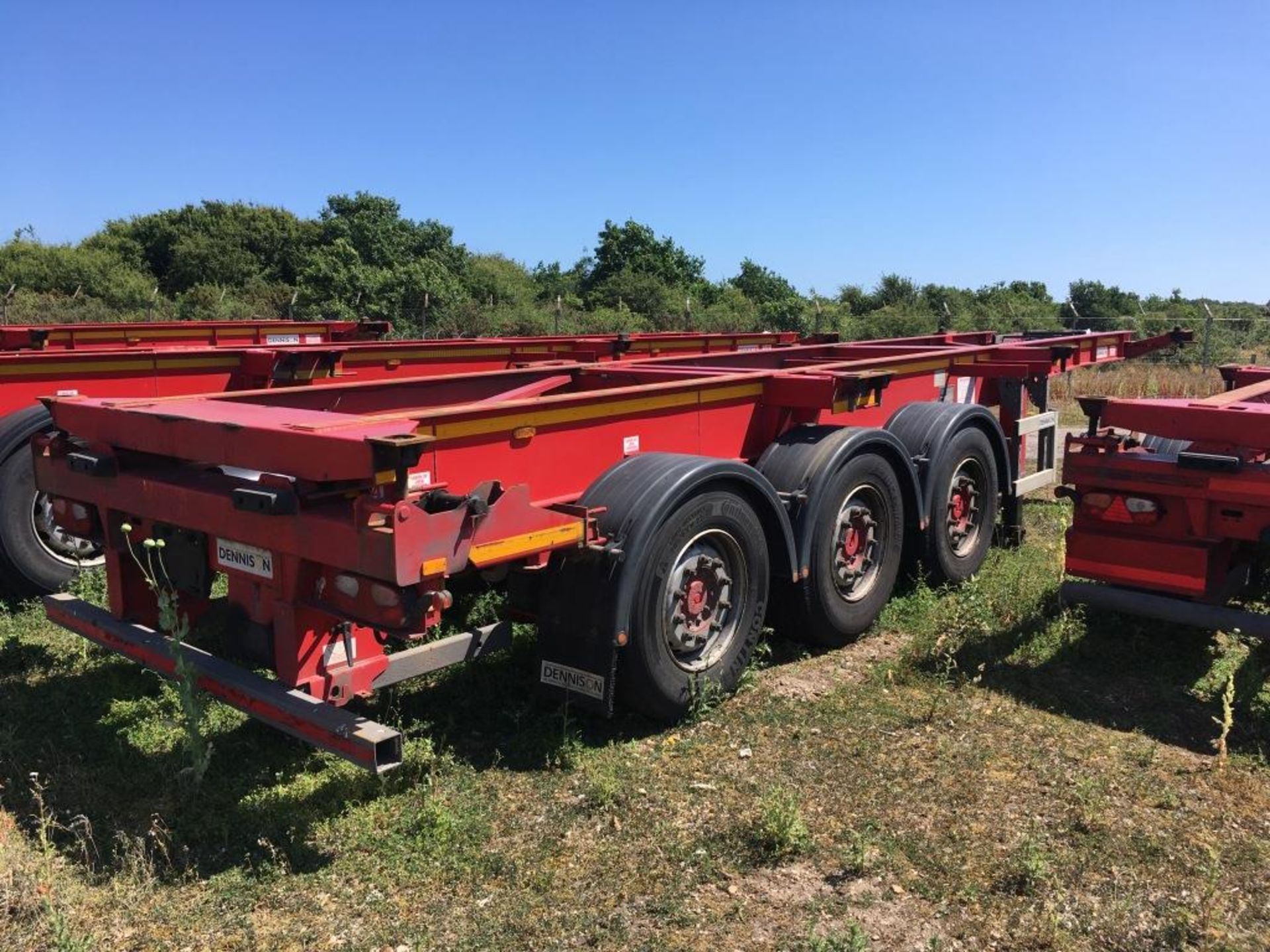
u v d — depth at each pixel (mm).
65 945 2629
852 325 31531
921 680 4676
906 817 3463
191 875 3104
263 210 44844
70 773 3754
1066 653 4992
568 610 3910
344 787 3652
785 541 4629
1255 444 4270
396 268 34875
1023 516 8062
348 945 2789
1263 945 2777
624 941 2807
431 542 3107
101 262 37844
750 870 3152
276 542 3344
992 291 39688
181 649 3729
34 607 5727
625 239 47125
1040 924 2859
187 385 7137
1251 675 4660
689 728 4199
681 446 4711
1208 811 3484
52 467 4293
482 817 3457
